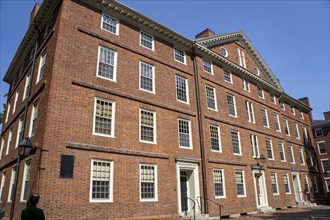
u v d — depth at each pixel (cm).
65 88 1345
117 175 1398
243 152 2341
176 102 1914
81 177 1265
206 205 1794
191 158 1828
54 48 1394
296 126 3612
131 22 1834
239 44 2870
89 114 1398
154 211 1498
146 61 1812
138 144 1559
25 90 1836
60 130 1262
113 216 1316
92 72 1491
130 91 1636
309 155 3656
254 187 2316
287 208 2659
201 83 2162
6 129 2177
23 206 1252
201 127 2000
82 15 1562
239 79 2680
